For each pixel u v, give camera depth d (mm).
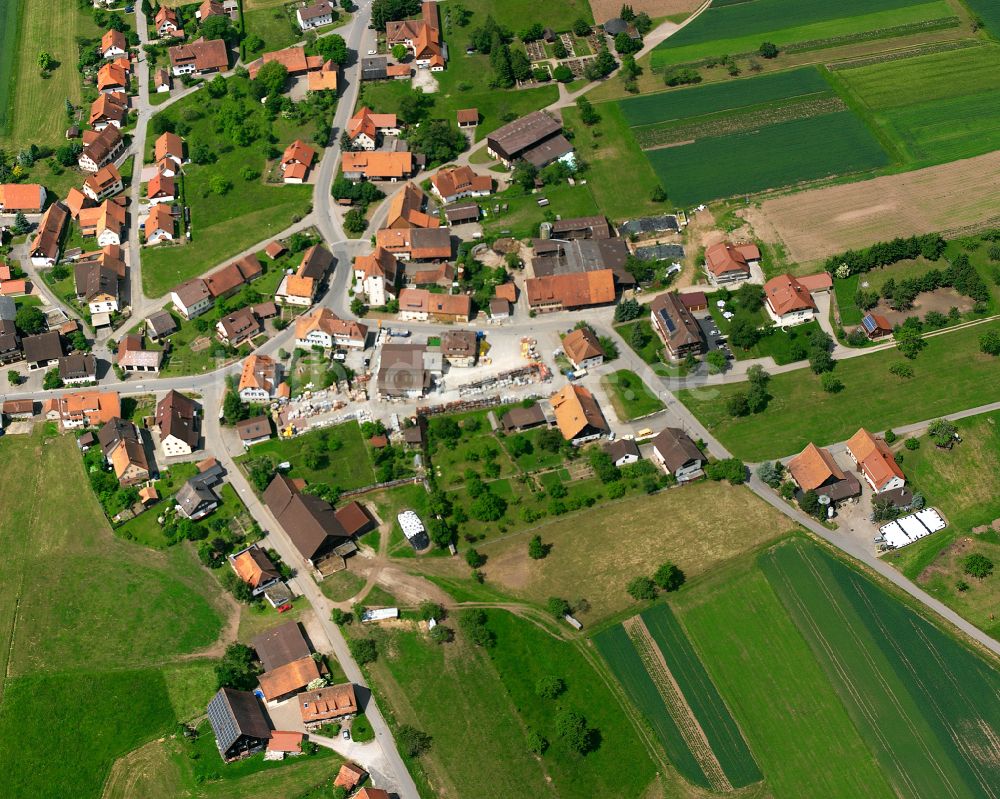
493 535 186500
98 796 156375
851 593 176875
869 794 153750
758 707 163625
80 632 175500
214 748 160250
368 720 162750
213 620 175875
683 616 174625
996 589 176000
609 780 156375
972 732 159250
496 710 163625
